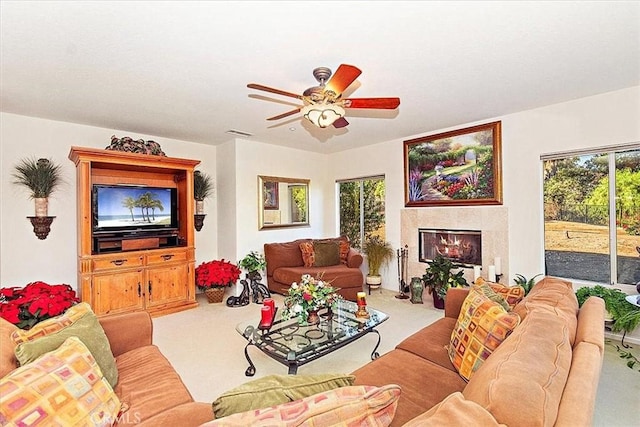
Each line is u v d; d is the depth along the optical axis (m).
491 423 0.72
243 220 5.03
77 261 3.96
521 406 0.76
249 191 5.11
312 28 1.98
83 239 3.63
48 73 2.58
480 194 4.11
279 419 0.82
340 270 4.70
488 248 4.04
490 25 1.98
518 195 3.78
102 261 3.75
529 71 2.64
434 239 4.68
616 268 3.23
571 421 0.78
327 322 2.77
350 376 1.09
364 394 0.89
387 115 3.81
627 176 3.17
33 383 1.16
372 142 5.28
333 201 6.14
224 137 4.83
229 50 2.24
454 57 2.38
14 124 3.64
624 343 2.97
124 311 3.88
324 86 2.37
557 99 3.32
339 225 6.13
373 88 2.97
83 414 1.21
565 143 3.41
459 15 1.87
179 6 1.75
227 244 5.14
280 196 5.52
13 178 3.64
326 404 0.85
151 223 4.37
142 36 2.06
